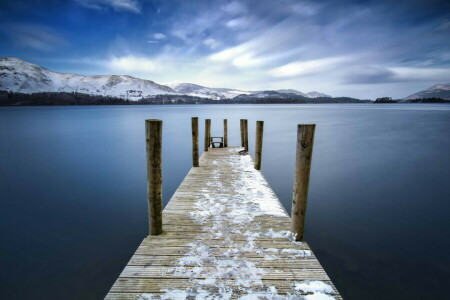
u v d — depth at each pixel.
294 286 2.68
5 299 4.09
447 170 11.38
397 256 5.04
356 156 14.45
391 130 27.14
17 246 5.55
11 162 13.93
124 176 11.19
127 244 5.65
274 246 3.38
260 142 7.53
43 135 25.31
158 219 3.62
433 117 46.03
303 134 3.25
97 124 37.75
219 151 11.14
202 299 2.50
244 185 6.07
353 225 6.30
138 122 41.53
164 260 3.07
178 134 25.97
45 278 4.56
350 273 4.57
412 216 6.76
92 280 4.52
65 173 11.66
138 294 2.55
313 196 8.27
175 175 11.29
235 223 4.05
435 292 4.13
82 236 5.98
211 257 3.13
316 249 5.29
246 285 2.68
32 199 8.32
